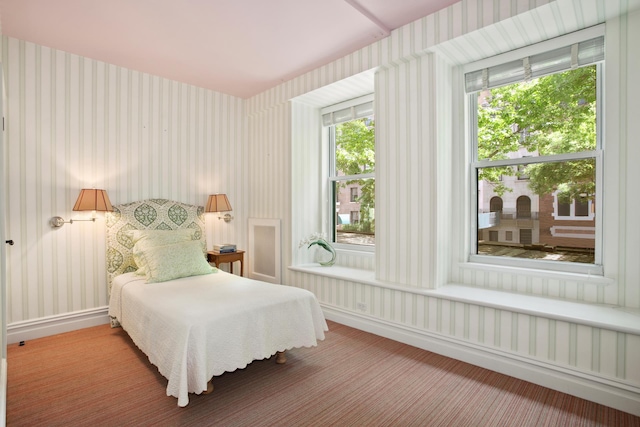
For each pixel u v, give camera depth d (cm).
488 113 291
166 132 387
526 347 226
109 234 335
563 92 254
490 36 249
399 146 300
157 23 272
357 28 281
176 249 313
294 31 286
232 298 233
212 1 243
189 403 199
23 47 297
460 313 256
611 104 226
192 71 367
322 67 353
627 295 222
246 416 187
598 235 238
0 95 190
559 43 249
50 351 271
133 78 362
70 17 262
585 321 200
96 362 252
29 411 190
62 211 318
